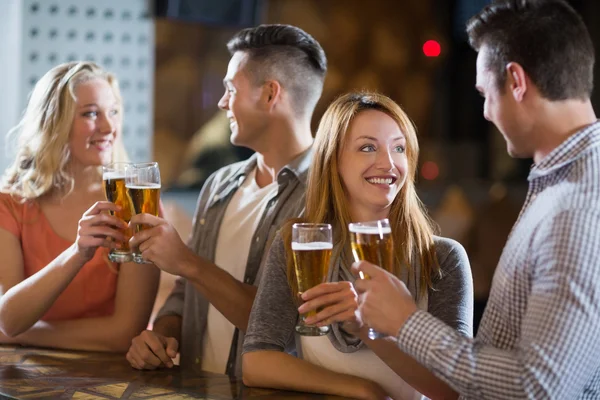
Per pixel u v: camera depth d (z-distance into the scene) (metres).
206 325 2.56
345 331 1.91
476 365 1.43
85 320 2.48
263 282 2.04
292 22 8.86
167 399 1.80
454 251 1.95
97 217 2.06
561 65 1.47
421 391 1.79
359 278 1.57
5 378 2.02
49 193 2.55
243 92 2.48
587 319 1.34
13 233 2.53
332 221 2.01
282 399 1.81
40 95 2.52
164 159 7.30
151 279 2.52
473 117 9.02
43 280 2.26
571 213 1.39
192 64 7.44
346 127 1.94
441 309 1.90
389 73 9.20
